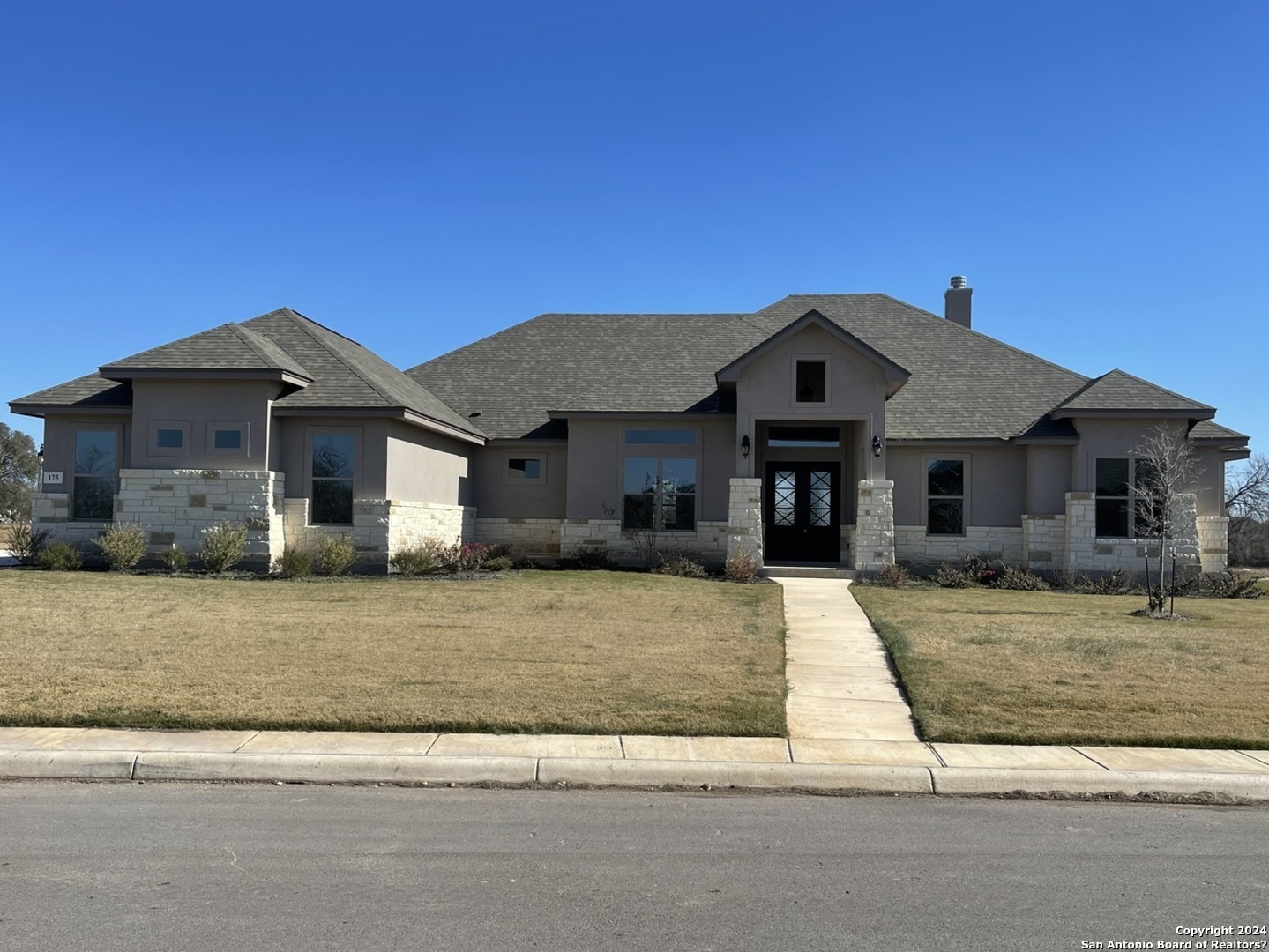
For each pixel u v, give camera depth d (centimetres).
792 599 1778
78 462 2156
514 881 536
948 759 778
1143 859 586
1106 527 2211
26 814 650
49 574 1881
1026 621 1499
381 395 2036
